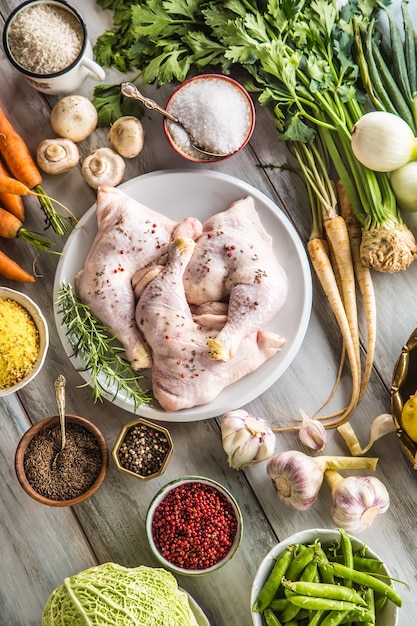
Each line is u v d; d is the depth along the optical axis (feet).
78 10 3.51
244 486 3.40
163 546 3.24
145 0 3.43
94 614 2.92
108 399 3.33
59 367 3.46
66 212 3.51
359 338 3.47
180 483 3.25
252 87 3.37
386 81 3.39
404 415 3.18
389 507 3.38
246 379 3.35
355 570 3.11
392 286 3.48
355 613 3.07
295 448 3.43
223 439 3.29
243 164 3.51
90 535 3.39
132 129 3.39
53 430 3.28
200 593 3.34
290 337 3.36
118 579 3.03
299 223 3.50
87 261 3.32
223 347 3.15
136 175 3.51
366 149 3.25
